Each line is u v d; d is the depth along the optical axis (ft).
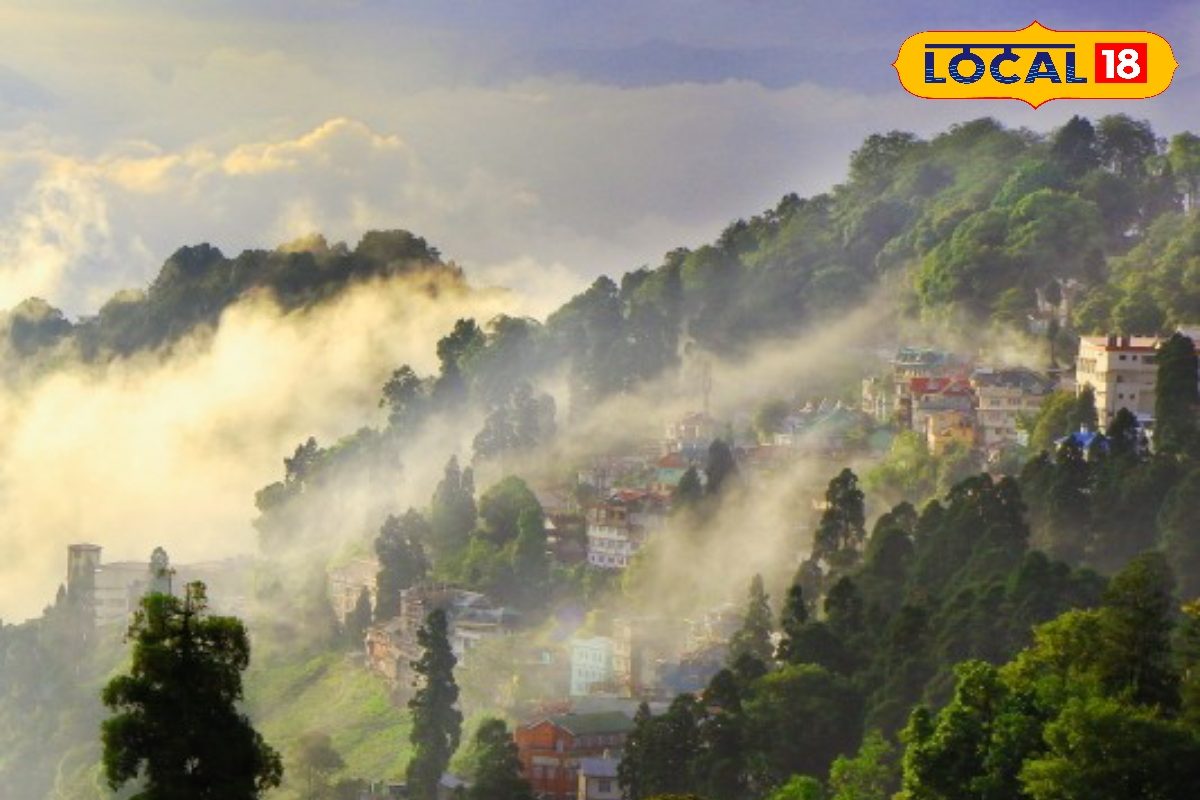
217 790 590.14
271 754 606.14
